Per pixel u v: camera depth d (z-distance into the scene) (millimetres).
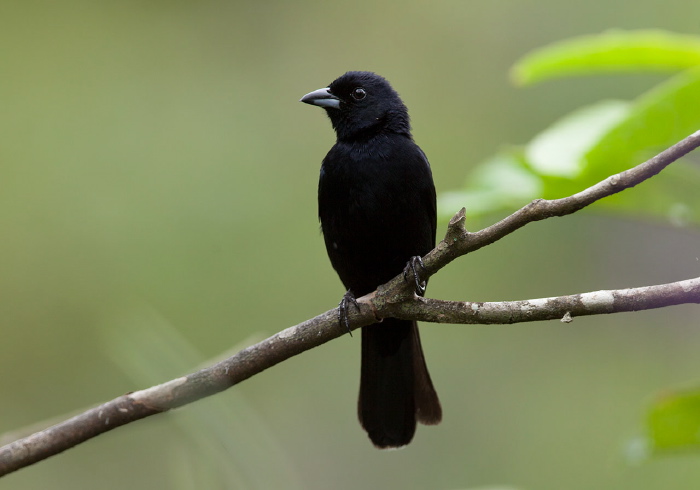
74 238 12758
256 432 5121
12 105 13578
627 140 6215
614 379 11953
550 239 12688
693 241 12625
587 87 12789
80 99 13719
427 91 13617
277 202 13094
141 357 5391
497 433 11734
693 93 5973
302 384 12250
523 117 13070
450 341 12219
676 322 12180
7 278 12555
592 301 5438
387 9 14086
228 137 13539
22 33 14023
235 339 12148
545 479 11328
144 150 13422
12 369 12203
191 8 14406
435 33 13859
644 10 12734
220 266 12562
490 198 6688
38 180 13078
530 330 12250
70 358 12312
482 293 12430
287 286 12578
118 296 12414
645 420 6379
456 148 13180
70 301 12484
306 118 13766
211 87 13945
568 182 6457
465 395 11883
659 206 6578
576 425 11688
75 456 11258
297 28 14180
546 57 6781
